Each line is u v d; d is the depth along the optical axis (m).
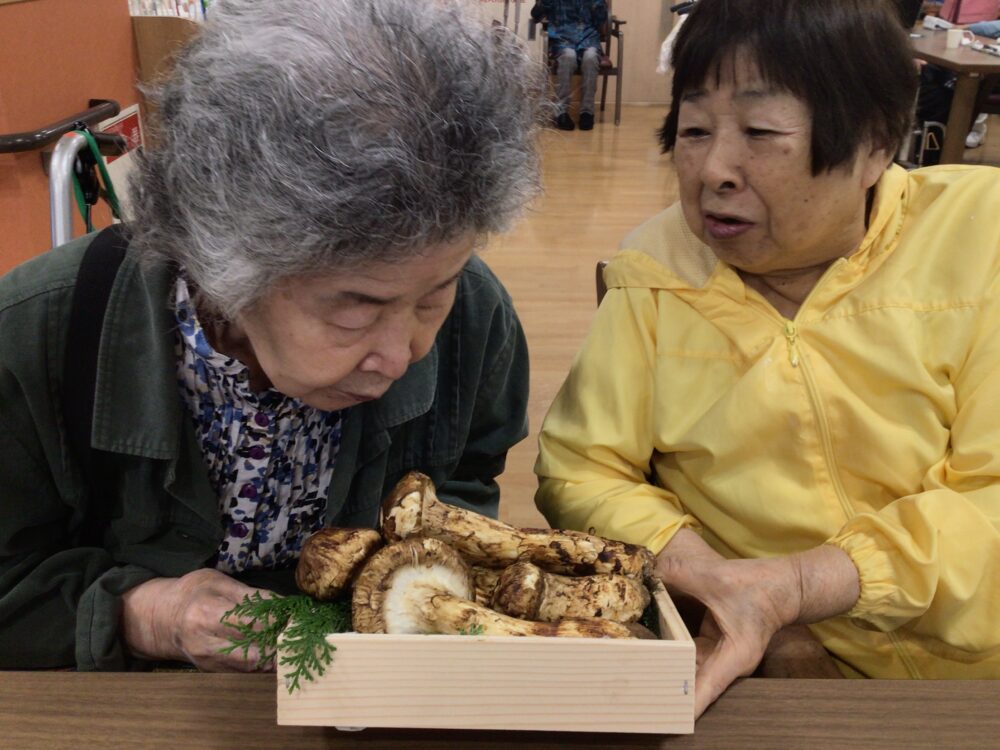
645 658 0.57
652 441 0.98
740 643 0.74
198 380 0.79
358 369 0.62
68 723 0.61
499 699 0.57
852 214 0.84
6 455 0.77
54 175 1.20
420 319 0.62
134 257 0.73
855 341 0.88
